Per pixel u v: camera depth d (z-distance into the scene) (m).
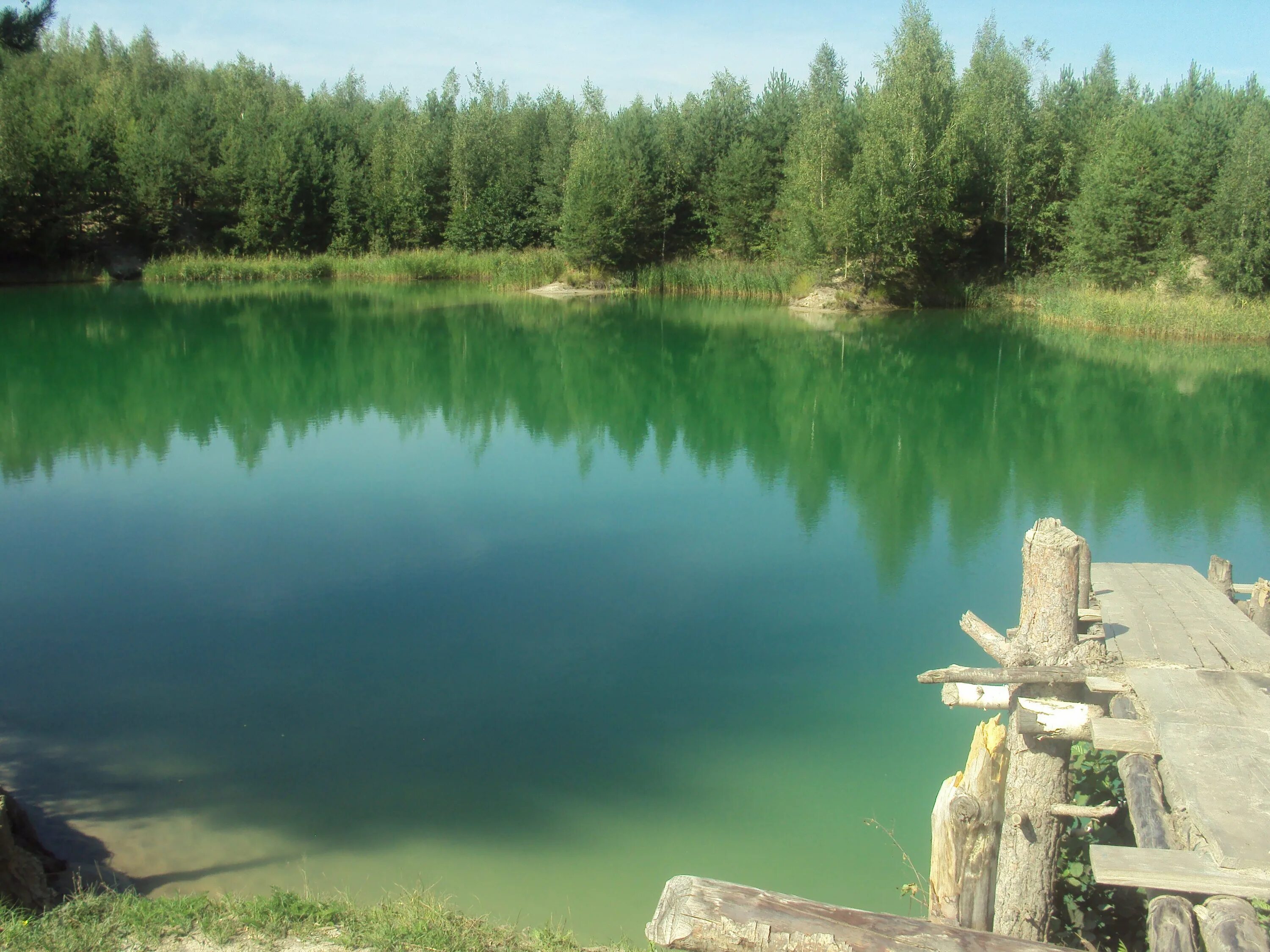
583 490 12.35
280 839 5.10
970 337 27.16
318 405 17.64
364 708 6.61
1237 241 27.67
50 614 8.14
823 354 24.23
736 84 42.97
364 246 44.88
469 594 8.73
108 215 39.47
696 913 2.52
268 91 65.69
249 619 8.10
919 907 4.62
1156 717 3.87
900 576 9.28
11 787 5.55
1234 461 14.05
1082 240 31.52
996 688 4.56
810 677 7.18
